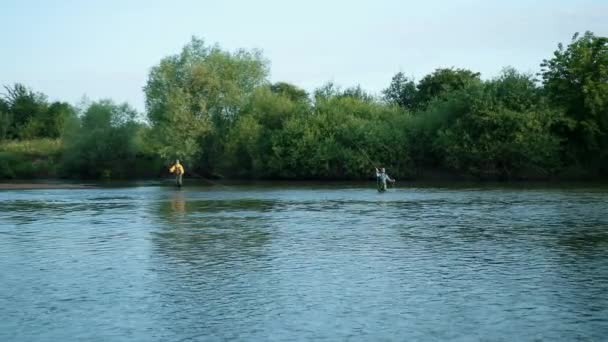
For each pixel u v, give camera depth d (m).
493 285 15.34
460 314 12.74
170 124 87.06
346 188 63.19
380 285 15.46
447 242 22.61
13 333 11.77
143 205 41.47
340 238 23.92
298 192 56.22
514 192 52.38
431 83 110.12
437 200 43.91
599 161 76.69
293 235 24.89
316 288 15.18
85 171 96.38
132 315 12.92
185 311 13.19
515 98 77.88
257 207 39.00
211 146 91.00
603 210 34.44
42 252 20.98
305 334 11.54
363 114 89.56
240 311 13.15
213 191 58.84
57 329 12.00
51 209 38.75
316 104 89.69
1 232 26.62
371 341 11.09
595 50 76.00
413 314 12.78
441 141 79.25
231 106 91.38
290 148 84.31
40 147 103.50
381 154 82.25
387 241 23.03
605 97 72.75
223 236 24.69
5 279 16.53
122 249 21.52
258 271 17.31
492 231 25.61
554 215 31.81
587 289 14.80
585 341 10.97
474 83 82.94
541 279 15.95
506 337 11.22
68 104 152.25
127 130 94.88
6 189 64.81
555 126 77.12
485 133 76.56
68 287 15.54
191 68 88.94
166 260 19.19
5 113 139.62
